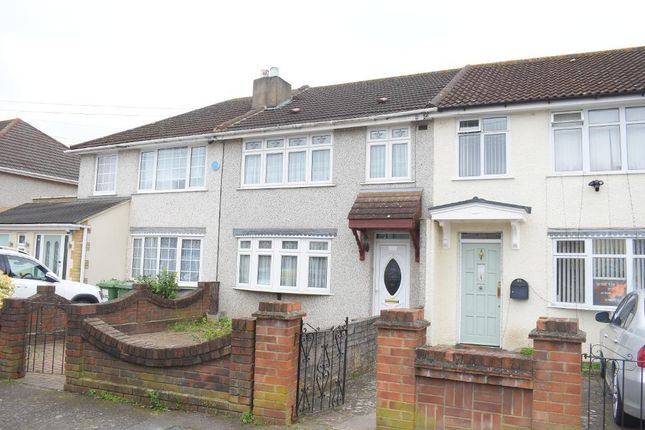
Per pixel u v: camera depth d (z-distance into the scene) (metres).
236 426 6.01
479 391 5.17
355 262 13.47
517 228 11.52
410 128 13.18
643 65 12.72
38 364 9.02
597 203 11.16
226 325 12.66
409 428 5.35
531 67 15.22
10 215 18.97
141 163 17.42
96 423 6.16
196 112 20.27
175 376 6.71
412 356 5.43
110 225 16.67
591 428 6.25
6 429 6.01
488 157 12.30
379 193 13.16
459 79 15.14
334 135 14.11
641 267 10.77
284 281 14.43
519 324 11.55
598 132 11.44
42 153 25.19
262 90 18.09
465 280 12.35
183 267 16.11
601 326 10.89
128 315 12.03
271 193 14.80
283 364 6.08
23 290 11.99
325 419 6.43
